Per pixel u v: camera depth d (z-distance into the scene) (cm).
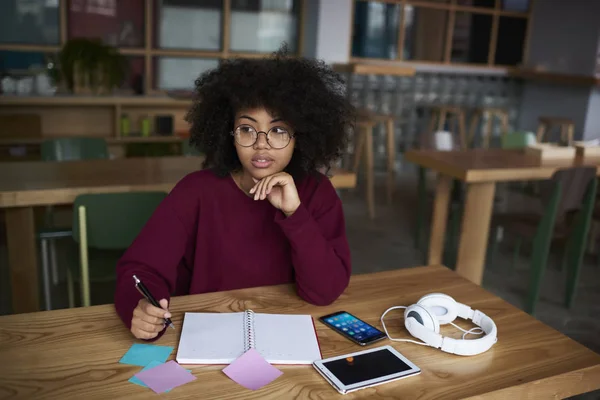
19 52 459
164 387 89
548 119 552
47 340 103
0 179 227
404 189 525
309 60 134
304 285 122
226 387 90
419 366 99
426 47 608
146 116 442
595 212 321
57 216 359
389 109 578
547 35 632
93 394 87
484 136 623
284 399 88
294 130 125
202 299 122
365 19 570
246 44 539
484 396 92
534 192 369
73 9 471
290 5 549
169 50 507
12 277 232
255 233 134
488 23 630
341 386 90
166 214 130
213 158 135
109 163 266
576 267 280
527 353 105
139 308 103
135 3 490
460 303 123
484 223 288
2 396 85
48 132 412
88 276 201
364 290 131
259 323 111
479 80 623
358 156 489
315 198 137
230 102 126
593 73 578
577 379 100
